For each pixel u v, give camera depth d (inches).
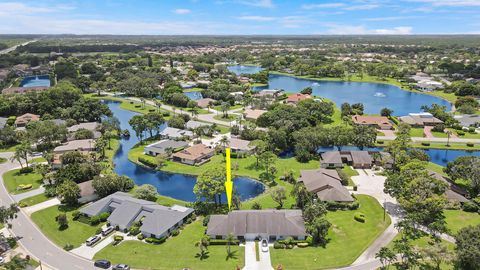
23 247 3282.5
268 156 5054.1
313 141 5816.9
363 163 5231.3
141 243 3331.7
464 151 6161.4
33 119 7775.6
